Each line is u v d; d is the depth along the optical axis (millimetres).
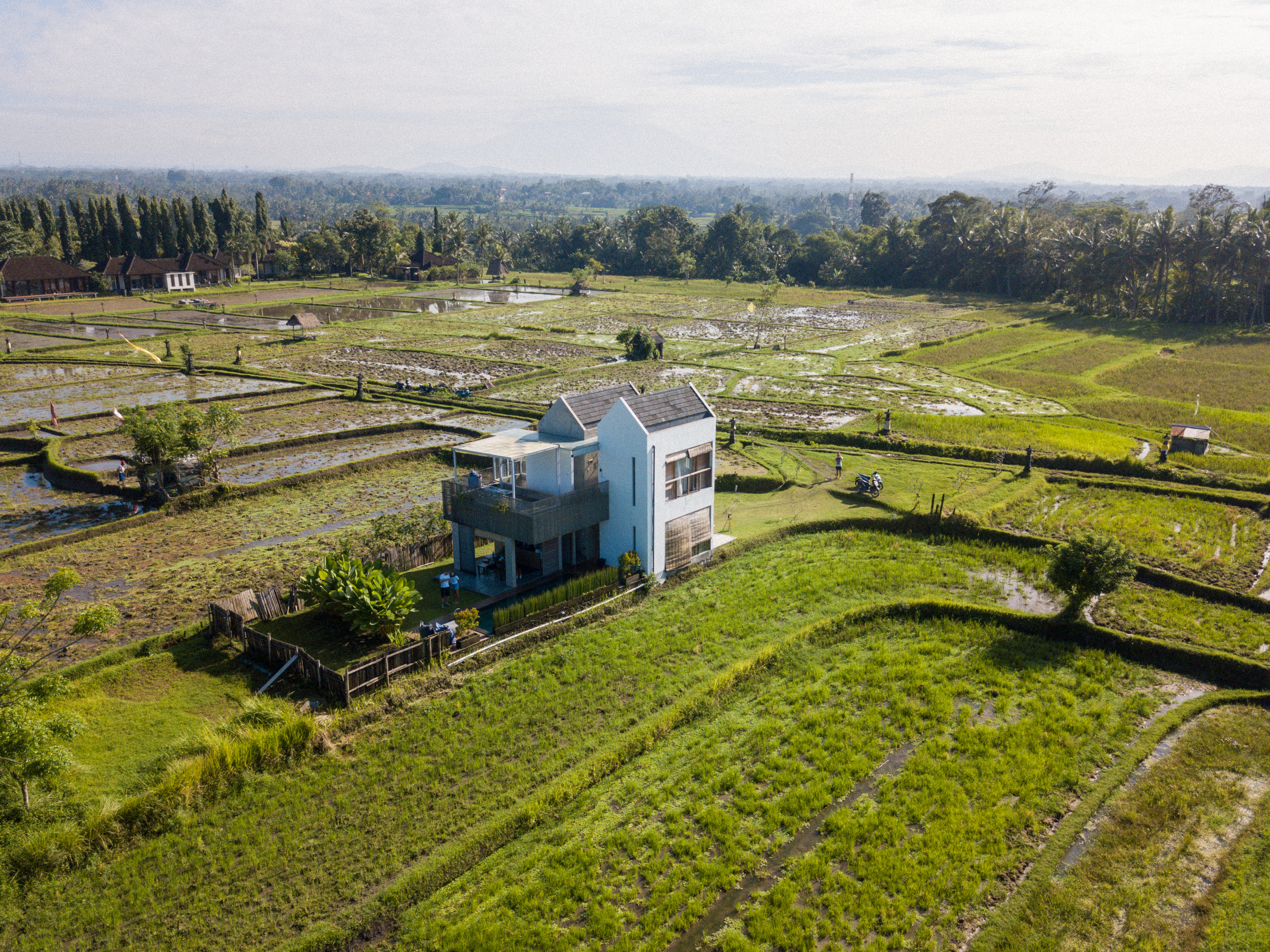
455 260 192000
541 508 32375
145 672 27312
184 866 19219
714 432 36719
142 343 93188
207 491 44250
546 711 25531
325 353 90562
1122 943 17547
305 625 30312
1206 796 22125
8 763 20062
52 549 38031
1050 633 30953
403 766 22891
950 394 72312
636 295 159125
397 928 17844
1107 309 128125
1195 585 34125
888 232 182250
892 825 20812
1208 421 62531
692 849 20000
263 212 190000
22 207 151500
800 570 36406
